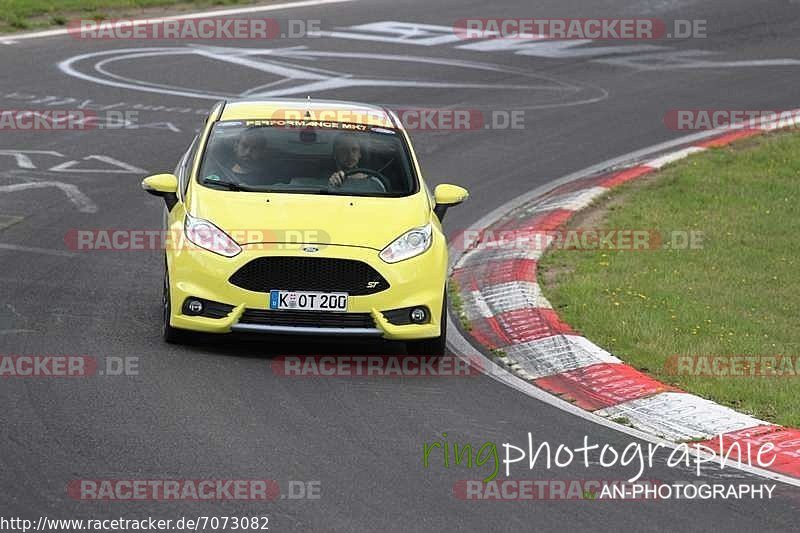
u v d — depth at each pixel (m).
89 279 42.06
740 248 49.16
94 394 31.09
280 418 30.33
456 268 46.47
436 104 75.50
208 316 34.84
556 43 94.19
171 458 27.33
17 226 48.31
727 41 95.69
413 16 102.56
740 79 84.38
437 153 65.12
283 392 32.31
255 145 39.12
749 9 105.94
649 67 87.31
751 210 54.75
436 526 24.58
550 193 58.44
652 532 24.86
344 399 32.09
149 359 34.22
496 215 54.56
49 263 43.72
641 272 45.53
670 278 44.88
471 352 37.22
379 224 36.25
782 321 40.88
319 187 37.97
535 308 40.66
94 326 36.97
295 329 34.75
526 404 32.72
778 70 87.06
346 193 37.88
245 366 34.28
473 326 39.88
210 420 29.84
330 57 87.06
